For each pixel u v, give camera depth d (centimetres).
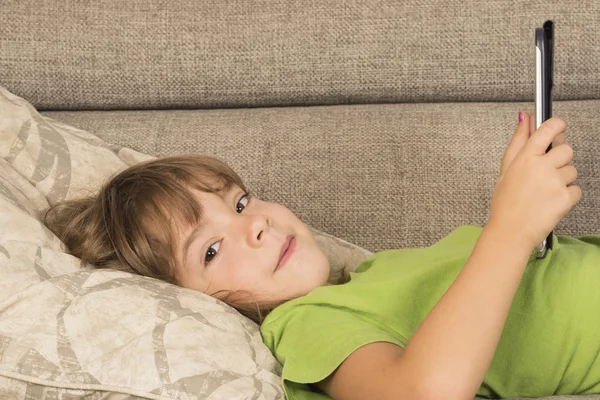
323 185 157
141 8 169
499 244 94
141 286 107
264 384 100
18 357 98
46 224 129
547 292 112
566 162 97
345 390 98
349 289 114
